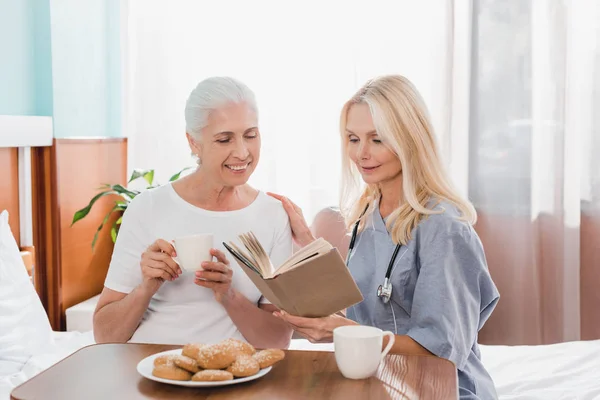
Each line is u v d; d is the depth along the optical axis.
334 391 1.19
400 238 1.59
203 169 1.75
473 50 3.20
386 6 3.24
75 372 1.28
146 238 1.76
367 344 1.23
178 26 3.37
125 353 1.39
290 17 3.29
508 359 2.32
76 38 3.06
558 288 3.21
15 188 2.71
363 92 1.65
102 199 3.26
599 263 3.23
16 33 2.73
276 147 3.34
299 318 1.38
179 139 3.40
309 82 3.30
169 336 1.72
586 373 2.16
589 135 3.20
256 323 1.71
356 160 1.66
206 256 1.55
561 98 3.14
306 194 3.34
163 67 3.38
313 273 1.28
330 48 3.28
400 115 1.58
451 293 1.50
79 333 2.56
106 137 3.26
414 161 1.60
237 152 1.67
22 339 2.19
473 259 1.54
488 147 3.21
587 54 3.16
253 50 3.33
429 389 1.20
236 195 1.82
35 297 2.33
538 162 3.19
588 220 3.24
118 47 3.41
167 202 1.78
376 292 1.64
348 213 1.83
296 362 1.34
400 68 3.25
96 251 3.22
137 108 3.40
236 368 1.21
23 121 2.63
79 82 3.09
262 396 1.16
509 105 3.18
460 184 3.23
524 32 3.14
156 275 1.59
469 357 1.62
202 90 1.68
